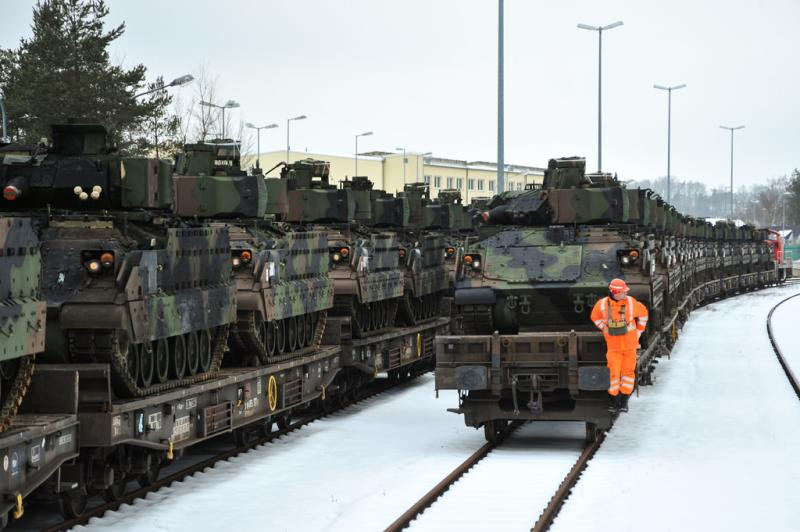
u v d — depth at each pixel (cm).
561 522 1314
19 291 1170
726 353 3478
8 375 1224
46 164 1596
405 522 1302
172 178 1702
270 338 2030
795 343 3838
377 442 1958
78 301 1370
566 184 2309
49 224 1516
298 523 1334
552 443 1950
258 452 1861
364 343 2462
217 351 1795
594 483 1543
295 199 2714
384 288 2652
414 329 2922
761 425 2067
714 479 1568
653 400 2423
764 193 19975
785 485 1523
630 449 1839
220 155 2320
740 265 7325
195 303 1609
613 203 2192
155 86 5069
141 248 1493
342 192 2733
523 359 1830
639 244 2089
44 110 4659
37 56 4847
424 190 3581
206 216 2184
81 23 4984
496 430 1925
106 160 1592
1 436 1145
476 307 2038
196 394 1633
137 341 1402
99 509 1409
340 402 2441
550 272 2041
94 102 4741
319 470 1684
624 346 1781
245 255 1883
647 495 1461
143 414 1433
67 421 1267
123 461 1473
